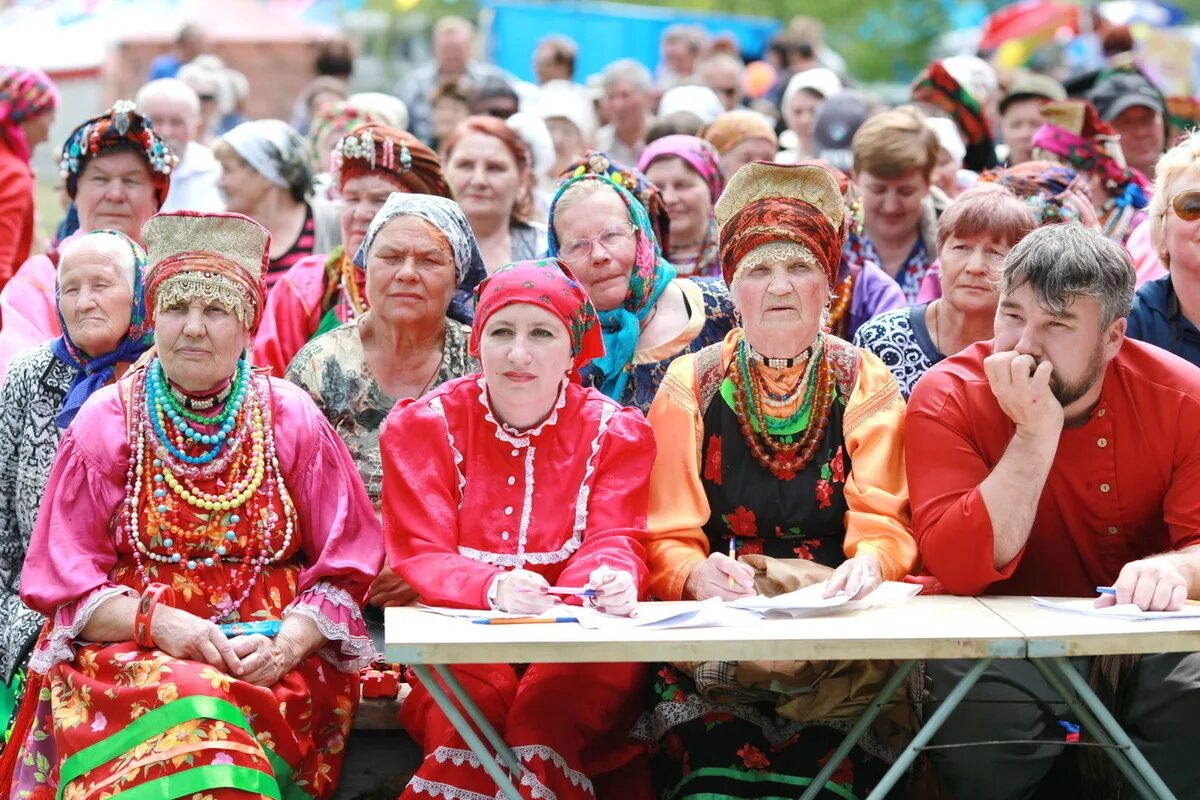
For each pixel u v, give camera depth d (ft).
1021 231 39.68
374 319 39.52
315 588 33.50
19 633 35.96
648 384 41.24
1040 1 134.41
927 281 47.47
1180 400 33.24
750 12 245.24
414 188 45.09
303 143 56.65
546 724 32.07
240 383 33.83
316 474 34.12
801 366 34.73
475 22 223.92
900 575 33.32
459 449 33.47
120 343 38.09
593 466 33.35
